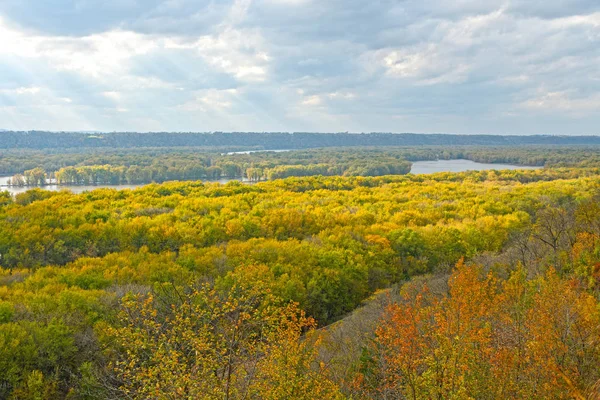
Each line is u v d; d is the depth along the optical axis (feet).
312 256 133.08
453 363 41.75
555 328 44.98
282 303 103.14
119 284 104.22
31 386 68.54
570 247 87.97
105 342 68.28
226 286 92.17
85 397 65.16
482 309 47.47
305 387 46.16
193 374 40.96
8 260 129.29
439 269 141.69
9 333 75.05
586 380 41.98
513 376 42.16
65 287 99.09
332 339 76.48
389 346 50.55
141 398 40.55
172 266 115.96
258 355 46.80
